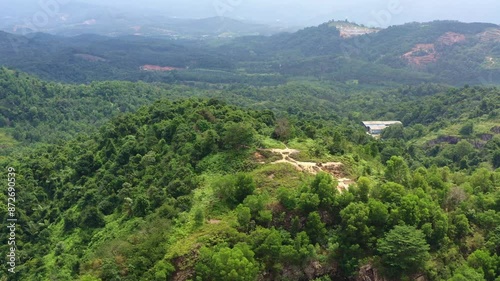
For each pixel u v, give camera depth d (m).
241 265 37.31
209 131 59.03
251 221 43.78
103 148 68.31
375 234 44.16
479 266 43.09
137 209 50.03
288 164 55.19
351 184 51.47
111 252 42.78
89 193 57.38
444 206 51.66
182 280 39.53
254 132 62.44
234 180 48.28
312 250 41.81
